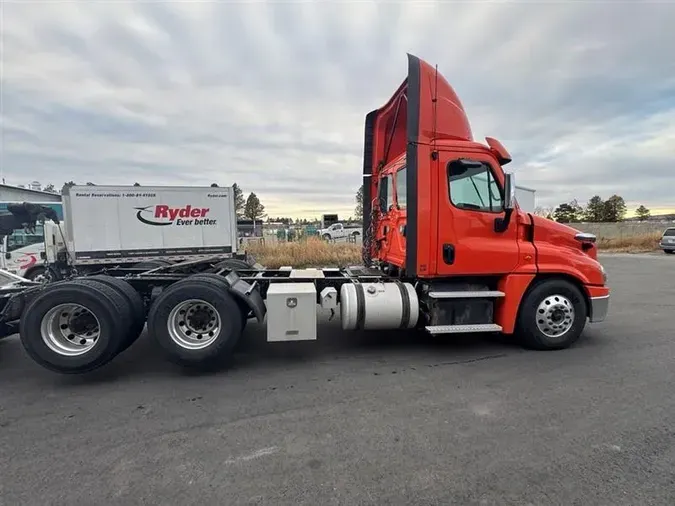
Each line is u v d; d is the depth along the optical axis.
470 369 4.45
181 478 2.54
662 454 2.73
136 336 4.69
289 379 4.23
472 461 2.67
